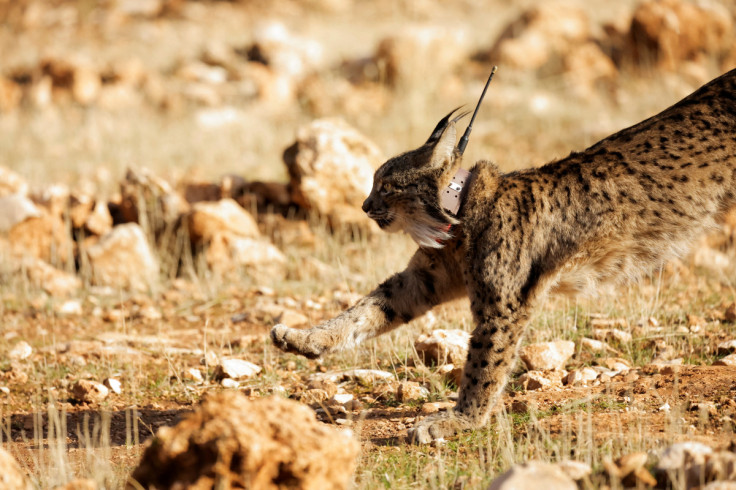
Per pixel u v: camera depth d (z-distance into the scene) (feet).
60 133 199.21
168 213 129.29
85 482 48.70
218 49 256.93
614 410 66.54
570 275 71.46
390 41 216.33
